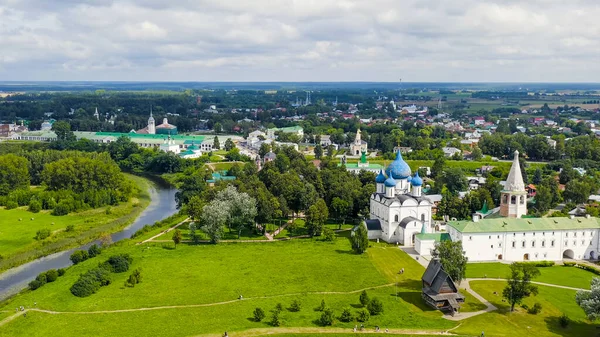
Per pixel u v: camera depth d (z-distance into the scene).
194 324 197.62
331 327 196.62
